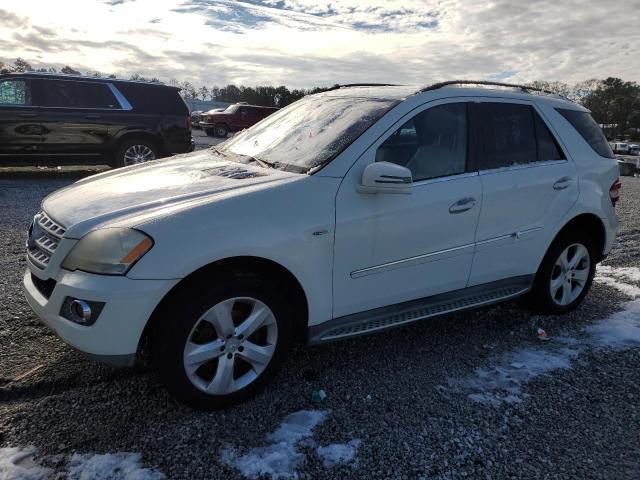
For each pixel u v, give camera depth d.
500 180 3.78
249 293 2.88
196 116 35.66
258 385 3.04
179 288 2.75
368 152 3.27
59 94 10.23
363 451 2.66
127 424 2.78
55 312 2.71
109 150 10.70
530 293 4.41
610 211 4.54
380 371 3.46
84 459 2.50
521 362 3.65
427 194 3.42
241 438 2.72
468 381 3.38
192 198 2.95
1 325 3.78
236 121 29.09
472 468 2.57
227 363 2.90
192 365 2.79
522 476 2.54
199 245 2.68
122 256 2.58
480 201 3.66
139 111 10.86
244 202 2.88
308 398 3.11
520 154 3.98
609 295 5.06
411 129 3.48
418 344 3.89
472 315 4.46
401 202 3.31
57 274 2.76
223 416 2.89
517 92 4.16
